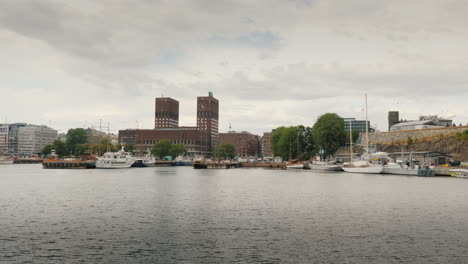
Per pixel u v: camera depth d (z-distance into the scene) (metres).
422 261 25.42
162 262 25.17
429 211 43.38
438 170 103.00
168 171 143.75
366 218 39.34
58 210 44.00
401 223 36.84
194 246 28.84
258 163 199.88
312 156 175.62
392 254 26.89
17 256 26.39
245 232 33.19
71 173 123.50
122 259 25.81
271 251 27.61
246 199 53.91
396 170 110.56
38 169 154.38
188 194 60.00
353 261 25.42
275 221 37.88
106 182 83.88
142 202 50.56
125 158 167.12
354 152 160.00
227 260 25.58
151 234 32.41
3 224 36.31
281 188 69.94
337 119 156.88
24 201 51.47
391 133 144.62
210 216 40.47
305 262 25.19
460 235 32.09
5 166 197.50
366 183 80.31
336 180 90.31
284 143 183.00
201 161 189.50
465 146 118.56
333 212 42.84
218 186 74.62
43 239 30.80
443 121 178.38
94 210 44.03
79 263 24.98
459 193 60.25
